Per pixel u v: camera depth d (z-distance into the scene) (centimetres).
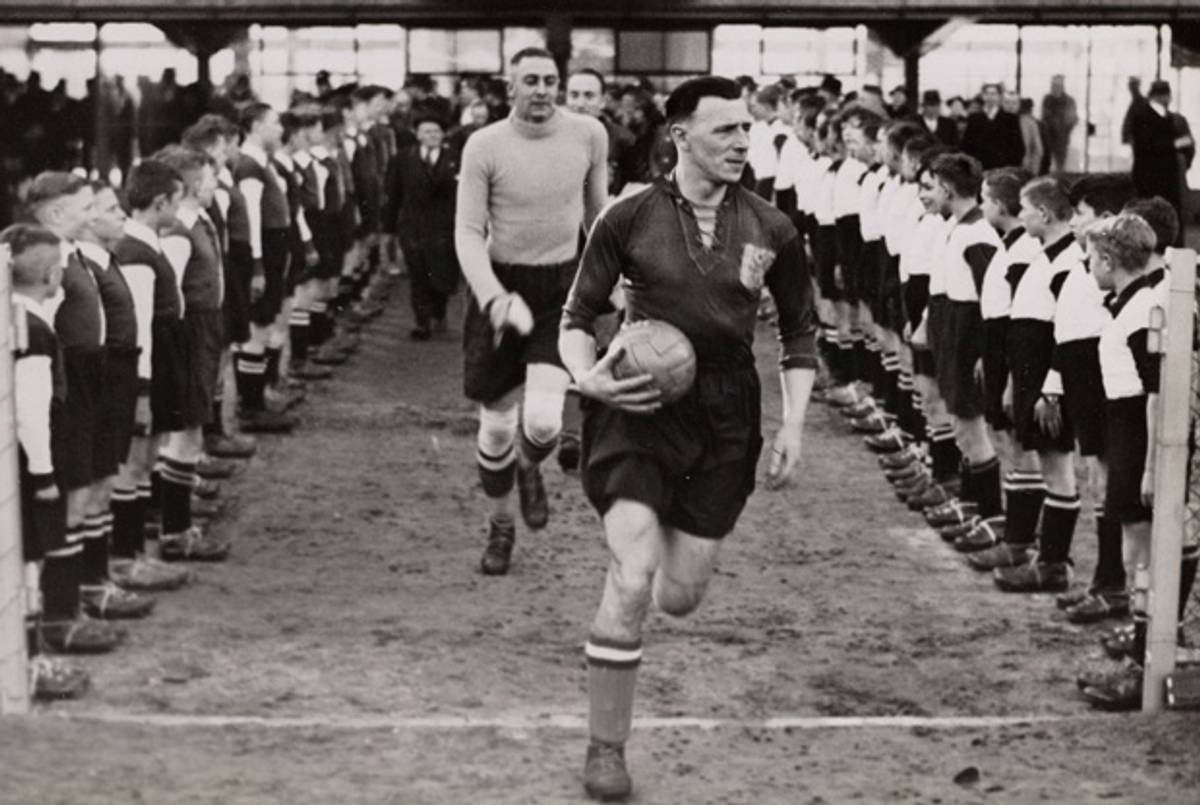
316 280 2186
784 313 861
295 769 846
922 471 1567
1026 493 1298
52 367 1033
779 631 1165
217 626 1157
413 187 2411
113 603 1167
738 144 825
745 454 843
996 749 887
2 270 938
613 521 822
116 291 1146
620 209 840
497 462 1293
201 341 1323
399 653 1101
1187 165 3108
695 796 820
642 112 2289
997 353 1303
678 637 1148
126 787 818
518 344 1270
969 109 3266
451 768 851
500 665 1078
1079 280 1148
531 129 1241
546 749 880
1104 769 856
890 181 1691
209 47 3369
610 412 825
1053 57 3925
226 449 1689
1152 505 1003
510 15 3044
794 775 849
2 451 931
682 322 829
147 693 1009
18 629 939
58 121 3331
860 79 3684
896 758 873
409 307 2748
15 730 895
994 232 1357
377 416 1912
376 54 3800
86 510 1160
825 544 1408
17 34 3319
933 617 1203
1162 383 940
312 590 1255
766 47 3712
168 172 1228
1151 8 3109
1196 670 952
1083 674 1024
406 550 1374
